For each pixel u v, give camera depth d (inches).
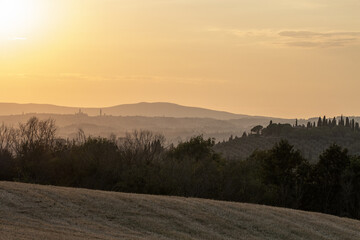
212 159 3083.2
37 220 1246.9
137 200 1593.3
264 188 2610.7
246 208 1695.4
